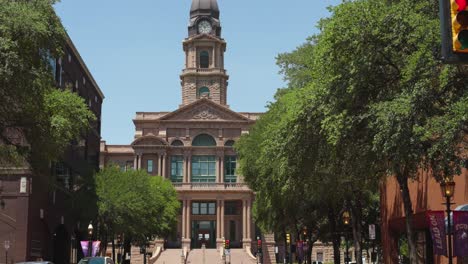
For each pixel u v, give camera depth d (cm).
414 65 2117
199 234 11900
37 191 5062
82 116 3981
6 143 3170
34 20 2784
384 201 4341
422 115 2102
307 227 5766
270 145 3891
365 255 9325
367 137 2558
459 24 842
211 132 11956
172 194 9656
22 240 4791
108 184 6575
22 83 2703
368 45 2331
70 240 6300
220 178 11731
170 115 11956
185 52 13000
